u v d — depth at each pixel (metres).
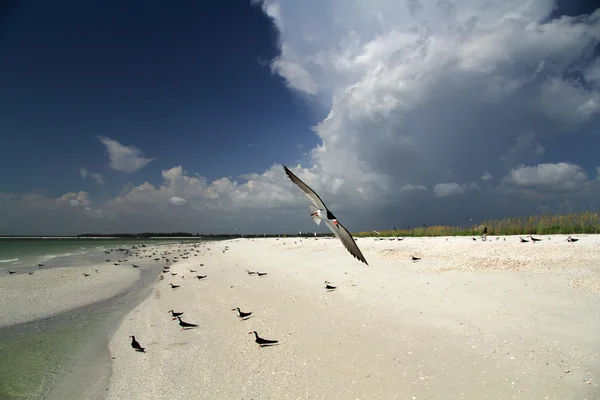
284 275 26.03
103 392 10.84
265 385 10.33
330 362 11.26
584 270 16.94
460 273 19.38
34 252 71.19
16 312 20.56
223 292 23.30
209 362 12.40
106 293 26.30
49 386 11.30
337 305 16.72
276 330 14.64
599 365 9.09
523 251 21.86
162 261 50.88
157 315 19.25
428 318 13.71
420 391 9.10
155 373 11.96
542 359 9.77
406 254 26.53
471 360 10.26
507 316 12.91
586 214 31.08
